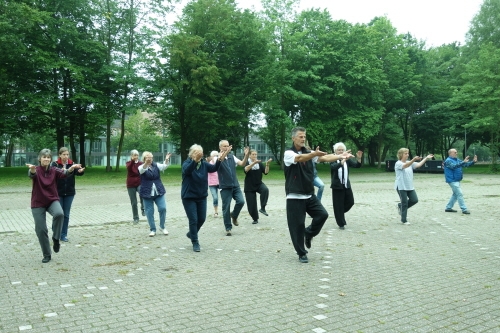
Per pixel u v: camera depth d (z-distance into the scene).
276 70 33.69
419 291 4.83
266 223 10.28
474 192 18.64
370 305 4.37
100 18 32.31
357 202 14.97
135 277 5.60
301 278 5.44
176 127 38.50
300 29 37.66
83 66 31.67
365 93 37.62
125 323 3.95
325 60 35.94
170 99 32.66
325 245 7.58
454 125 44.38
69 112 33.06
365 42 38.34
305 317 4.04
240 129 37.16
